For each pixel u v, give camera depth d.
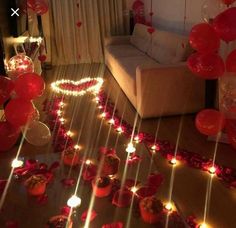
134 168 2.00
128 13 5.73
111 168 1.83
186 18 3.81
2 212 1.59
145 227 1.46
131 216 1.53
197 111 3.24
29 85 1.77
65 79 4.79
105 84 4.43
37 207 1.62
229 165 2.29
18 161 2.16
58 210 1.59
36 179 1.70
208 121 2.13
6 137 1.84
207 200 1.93
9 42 2.91
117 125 3.04
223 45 2.78
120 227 1.42
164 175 2.20
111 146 2.61
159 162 2.36
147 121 3.14
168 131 2.90
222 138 2.60
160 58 3.96
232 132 2.08
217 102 2.97
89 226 1.48
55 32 5.57
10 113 1.78
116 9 5.63
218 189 2.03
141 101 3.09
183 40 3.45
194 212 1.83
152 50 4.33
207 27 2.05
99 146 2.63
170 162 2.34
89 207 1.60
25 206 1.63
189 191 2.02
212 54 2.11
